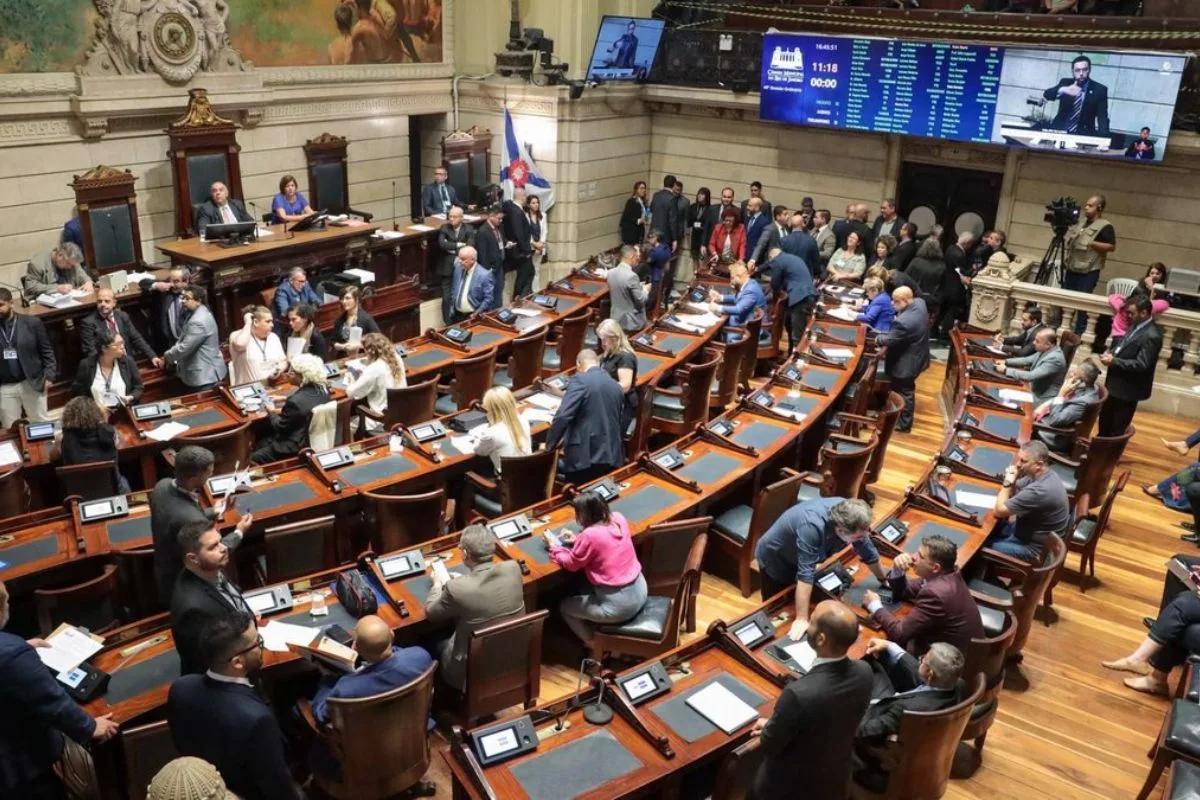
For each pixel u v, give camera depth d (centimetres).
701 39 1393
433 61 1412
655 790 371
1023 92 1135
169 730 371
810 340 895
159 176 1097
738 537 619
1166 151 1080
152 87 1049
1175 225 1136
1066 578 679
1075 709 544
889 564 522
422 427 658
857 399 813
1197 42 1073
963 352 895
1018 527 578
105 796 389
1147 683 559
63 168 1007
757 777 363
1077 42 1153
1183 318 958
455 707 504
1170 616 541
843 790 364
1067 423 755
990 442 694
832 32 1320
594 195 1429
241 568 565
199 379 836
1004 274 1045
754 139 1420
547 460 614
